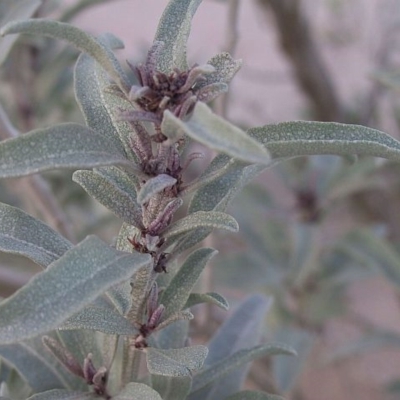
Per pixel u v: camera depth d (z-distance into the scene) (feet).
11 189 2.11
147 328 1.03
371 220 2.78
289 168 2.36
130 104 0.99
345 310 2.57
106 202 1.00
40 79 1.98
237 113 3.71
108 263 0.92
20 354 1.15
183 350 1.01
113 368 1.11
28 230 1.03
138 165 0.97
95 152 0.92
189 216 0.97
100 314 1.02
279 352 1.13
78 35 0.91
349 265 2.47
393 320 3.71
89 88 1.03
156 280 1.08
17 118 2.09
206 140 0.85
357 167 2.22
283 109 3.81
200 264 1.05
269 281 2.41
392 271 2.12
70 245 1.03
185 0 1.01
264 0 2.25
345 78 3.38
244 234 2.48
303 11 2.32
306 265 2.18
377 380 3.38
